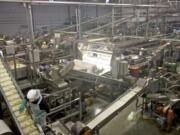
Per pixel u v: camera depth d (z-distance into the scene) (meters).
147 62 7.29
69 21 17.48
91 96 7.38
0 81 4.37
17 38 10.24
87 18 11.95
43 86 6.60
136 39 8.88
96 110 6.62
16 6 14.74
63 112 5.88
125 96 4.76
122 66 6.02
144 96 5.74
